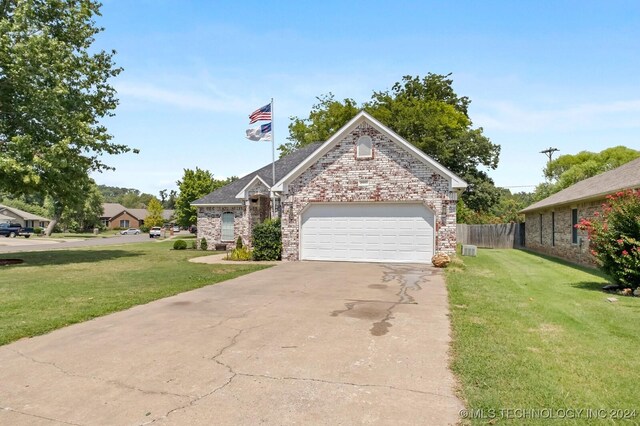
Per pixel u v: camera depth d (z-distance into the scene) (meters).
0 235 55.56
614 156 44.59
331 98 45.28
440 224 15.91
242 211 26.75
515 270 15.65
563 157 54.09
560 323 7.42
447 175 15.77
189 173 44.25
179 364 5.41
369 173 16.66
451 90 44.69
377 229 16.69
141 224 101.31
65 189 19.38
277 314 8.05
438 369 5.18
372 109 40.00
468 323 7.29
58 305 8.85
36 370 5.27
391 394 4.49
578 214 18.52
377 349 5.95
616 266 10.55
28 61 16.59
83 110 19.62
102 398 4.46
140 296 9.80
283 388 4.65
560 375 4.96
